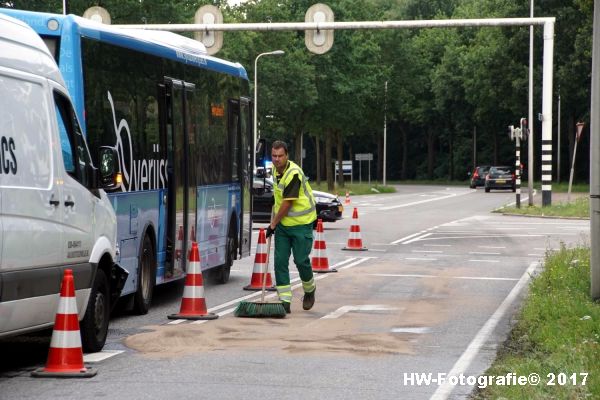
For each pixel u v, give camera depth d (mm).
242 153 28234
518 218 60000
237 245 27984
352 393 12633
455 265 31734
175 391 12617
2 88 12703
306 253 20406
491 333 17953
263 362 14742
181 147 22422
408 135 184375
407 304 22047
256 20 101750
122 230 18672
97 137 17734
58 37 17344
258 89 100750
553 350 15562
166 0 76062
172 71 22000
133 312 20219
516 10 113250
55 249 13820
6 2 63781
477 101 136250
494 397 12289
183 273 22625
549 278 23938
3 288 12344
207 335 17297
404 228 50594
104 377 13508
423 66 156875
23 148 13109
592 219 20781
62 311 13586
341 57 111188
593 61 20984
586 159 138375
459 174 172500
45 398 12125
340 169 127125
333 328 18266
